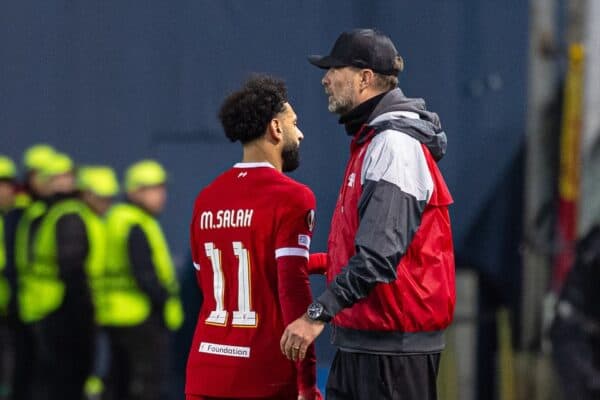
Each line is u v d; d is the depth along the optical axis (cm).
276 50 3294
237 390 1667
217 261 1695
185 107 3325
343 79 1653
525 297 3300
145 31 3322
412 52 3291
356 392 1653
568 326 2020
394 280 1583
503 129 3300
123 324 3216
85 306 3198
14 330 3250
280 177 1673
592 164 3186
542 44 3231
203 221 1711
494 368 3341
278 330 1662
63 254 3170
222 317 1692
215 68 3316
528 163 3259
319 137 3275
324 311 1548
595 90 3173
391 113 1628
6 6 3312
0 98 3325
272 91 1703
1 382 3244
